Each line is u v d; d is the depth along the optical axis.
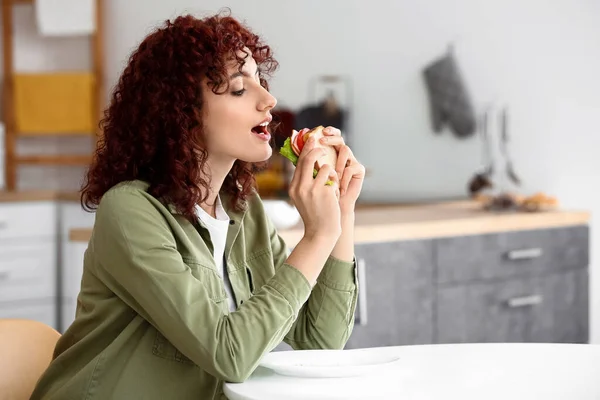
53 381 1.47
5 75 6.00
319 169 1.54
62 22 5.75
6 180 5.95
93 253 1.46
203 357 1.33
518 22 4.58
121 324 1.44
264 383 1.34
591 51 4.46
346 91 5.02
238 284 1.63
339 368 1.36
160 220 1.42
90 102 5.80
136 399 1.39
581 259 3.85
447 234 3.36
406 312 3.23
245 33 1.55
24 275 4.57
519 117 4.60
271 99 1.50
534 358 1.50
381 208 4.39
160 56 1.48
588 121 4.47
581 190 4.49
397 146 4.89
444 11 4.73
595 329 4.53
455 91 4.69
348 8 5.00
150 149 1.47
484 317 3.48
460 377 1.37
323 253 1.46
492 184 4.54
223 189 1.66
